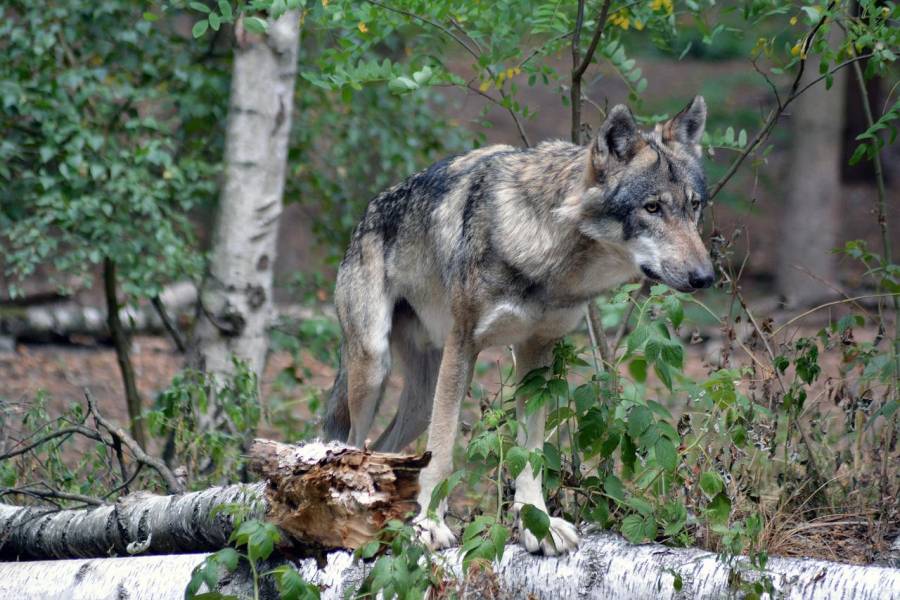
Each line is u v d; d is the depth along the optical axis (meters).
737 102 35.28
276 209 13.36
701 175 8.52
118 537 8.40
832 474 9.18
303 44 16.05
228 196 13.16
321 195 16.53
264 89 13.05
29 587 8.09
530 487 7.84
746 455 8.52
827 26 9.45
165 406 11.26
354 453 6.83
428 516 6.96
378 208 9.88
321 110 15.79
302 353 18.88
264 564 7.52
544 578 7.19
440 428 8.30
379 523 6.84
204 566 6.92
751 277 27.33
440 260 8.98
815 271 24.88
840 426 11.09
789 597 6.48
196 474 10.80
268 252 13.34
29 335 21.00
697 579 6.76
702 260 7.94
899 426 9.06
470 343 8.51
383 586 6.33
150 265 12.61
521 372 8.81
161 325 22.00
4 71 12.86
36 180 12.35
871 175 32.12
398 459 6.83
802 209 24.92
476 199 8.59
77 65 13.52
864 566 6.49
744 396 8.00
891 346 9.04
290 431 12.83
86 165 12.48
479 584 6.85
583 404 7.73
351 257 10.02
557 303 8.36
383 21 10.30
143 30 13.32
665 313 7.88
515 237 8.20
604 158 8.08
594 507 8.07
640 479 7.73
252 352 13.31
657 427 7.33
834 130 24.94
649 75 37.78
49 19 13.08
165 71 14.41
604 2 9.56
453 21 10.73
